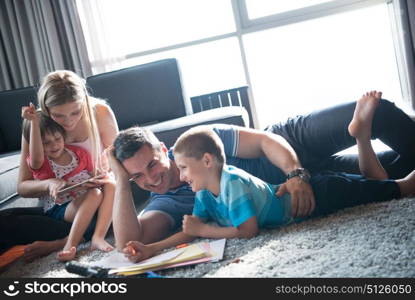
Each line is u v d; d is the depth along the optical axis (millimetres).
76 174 2170
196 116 2934
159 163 1779
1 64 4363
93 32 4289
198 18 4785
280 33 4953
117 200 1780
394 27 4230
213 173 1659
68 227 2191
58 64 4285
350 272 1218
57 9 4293
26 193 2156
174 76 3395
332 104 1983
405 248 1297
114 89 3404
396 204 1641
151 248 1633
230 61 4961
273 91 5062
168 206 1862
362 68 4973
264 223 1667
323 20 4910
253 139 1842
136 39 4715
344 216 1640
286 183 1694
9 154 3215
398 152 1905
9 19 4297
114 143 1792
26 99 3574
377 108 1823
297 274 1264
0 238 2158
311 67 5016
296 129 2008
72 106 2031
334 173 1856
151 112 3387
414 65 3908
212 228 1676
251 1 4668
